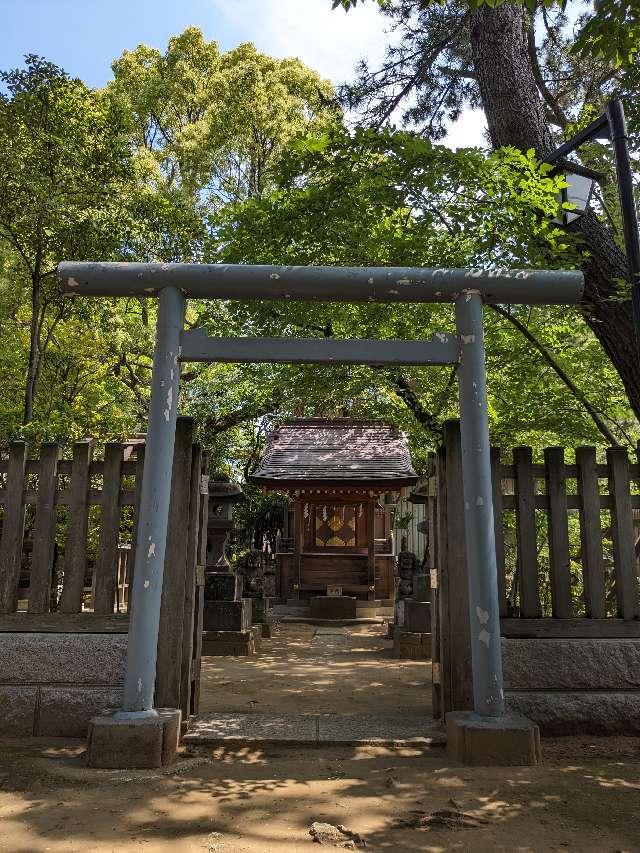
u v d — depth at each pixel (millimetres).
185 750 4312
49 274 10406
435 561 5320
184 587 4793
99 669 4703
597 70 10070
